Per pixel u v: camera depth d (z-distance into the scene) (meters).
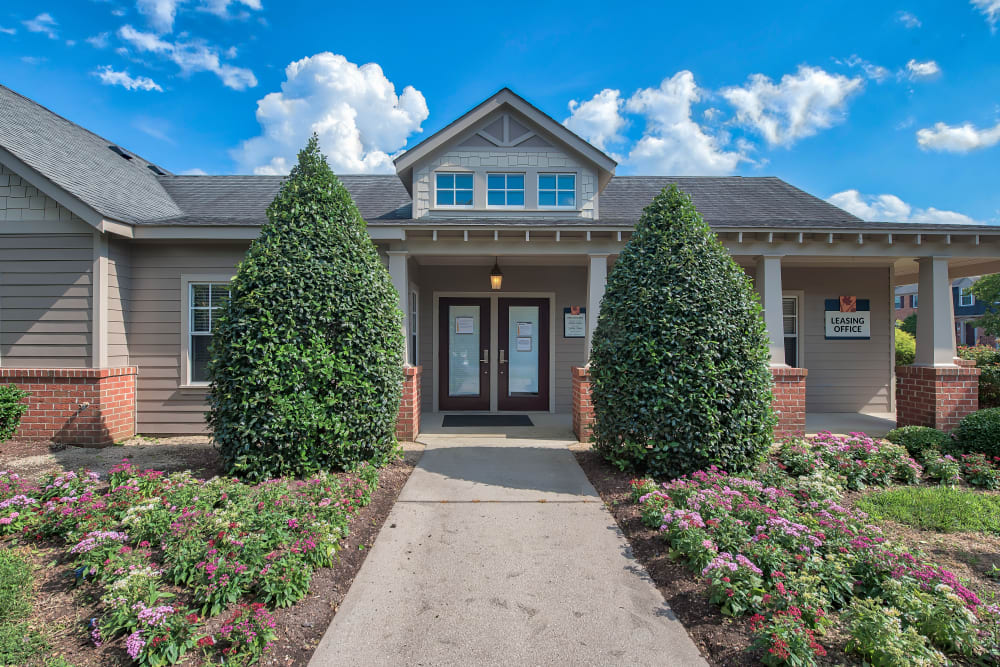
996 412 5.94
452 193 7.91
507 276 9.32
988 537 3.91
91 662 2.37
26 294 6.60
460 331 9.37
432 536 3.80
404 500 4.48
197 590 2.71
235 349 4.73
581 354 9.32
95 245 6.58
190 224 6.78
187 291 7.27
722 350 4.88
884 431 7.76
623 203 9.17
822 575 2.86
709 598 2.89
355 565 3.38
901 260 8.84
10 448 6.19
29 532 3.49
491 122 7.95
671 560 3.34
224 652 2.43
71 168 7.31
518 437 7.11
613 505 4.36
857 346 9.56
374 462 5.22
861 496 4.76
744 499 3.86
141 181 8.92
